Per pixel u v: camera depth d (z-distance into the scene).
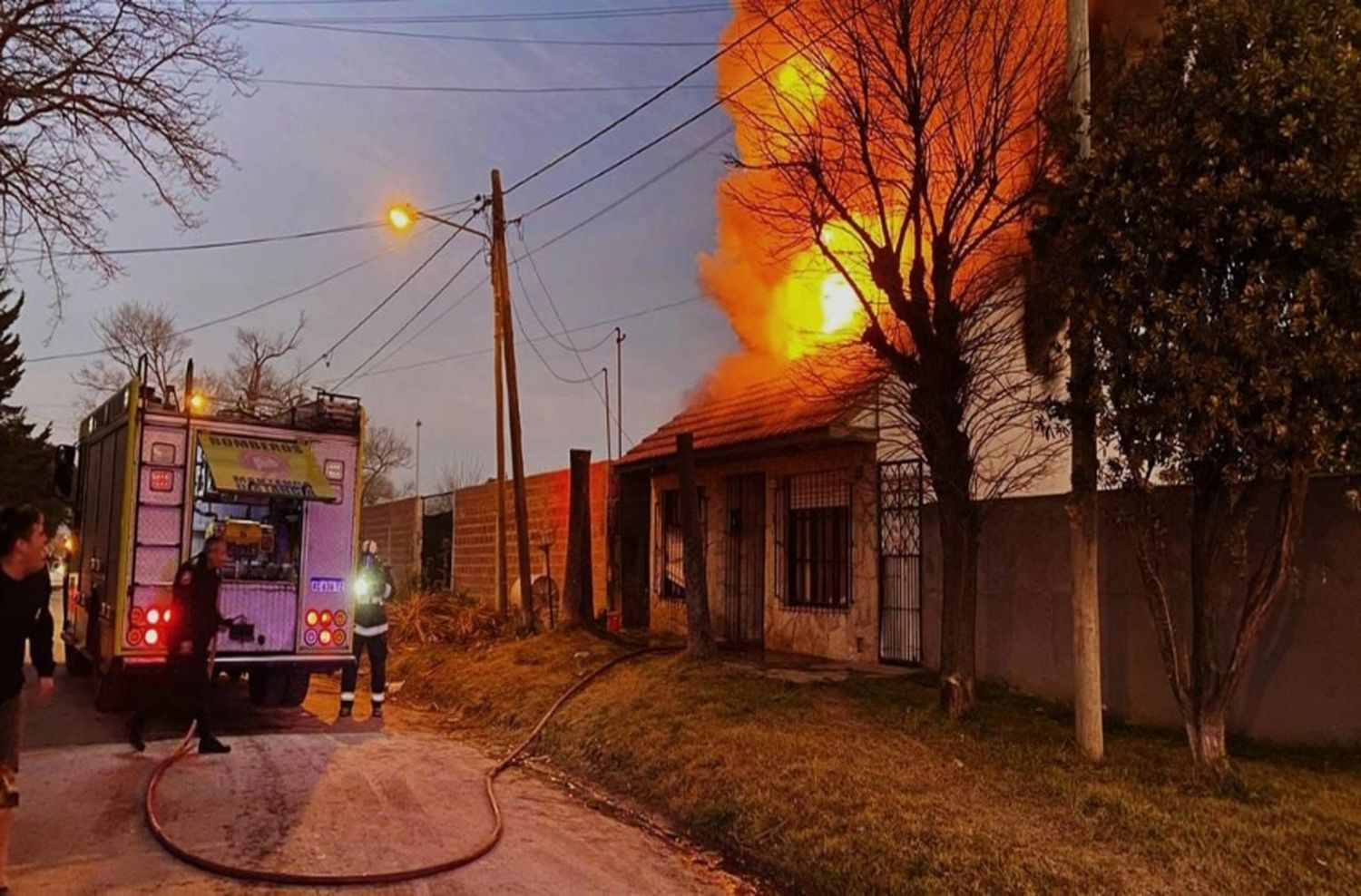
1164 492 8.23
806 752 7.66
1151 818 5.90
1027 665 9.70
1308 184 5.67
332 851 6.15
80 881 5.41
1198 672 6.61
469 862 6.13
